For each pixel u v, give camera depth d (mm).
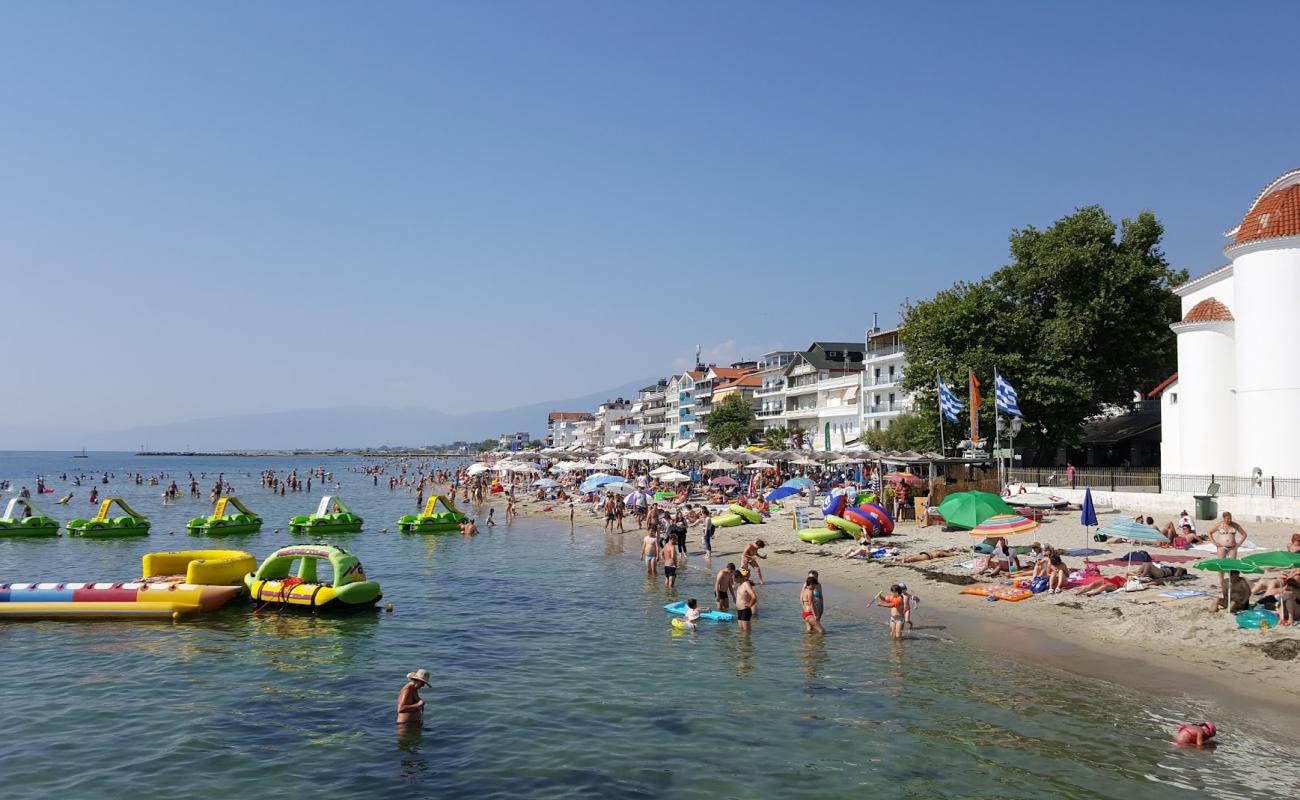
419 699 15508
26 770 13242
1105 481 42750
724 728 14812
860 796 12016
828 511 37438
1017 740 13844
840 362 90188
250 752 13945
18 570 35469
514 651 20375
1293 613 18250
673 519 36312
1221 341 39062
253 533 49281
